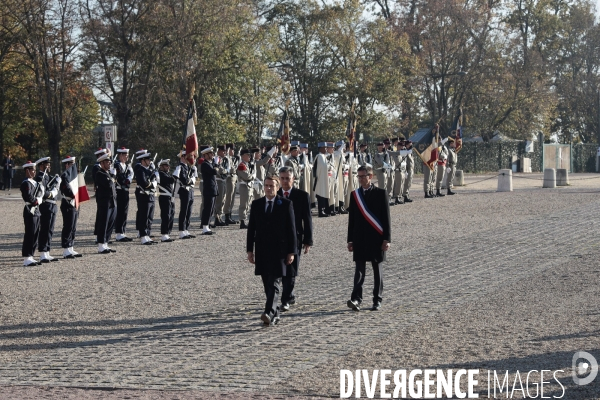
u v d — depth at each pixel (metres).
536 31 73.94
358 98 61.69
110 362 9.29
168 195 21.38
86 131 58.75
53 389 8.15
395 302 12.62
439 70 65.88
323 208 27.53
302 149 29.20
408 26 65.31
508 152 68.75
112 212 19.53
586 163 75.88
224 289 13.95
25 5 50.09
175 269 16.36
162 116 51.62
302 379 8.34
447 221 24.83
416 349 9.52
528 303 12.16
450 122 67.44
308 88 62.28
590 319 10.88
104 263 17.53
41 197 17.50
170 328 11.08
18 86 56.41
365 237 12.10
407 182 32.22
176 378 8.49
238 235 22.48
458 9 63.69
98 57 51.50
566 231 21.45
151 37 50.16
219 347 9.93
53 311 12.38
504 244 19.20
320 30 60.66
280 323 11.28
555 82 80.06
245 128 56.00
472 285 13.90
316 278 15.07
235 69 52.22
